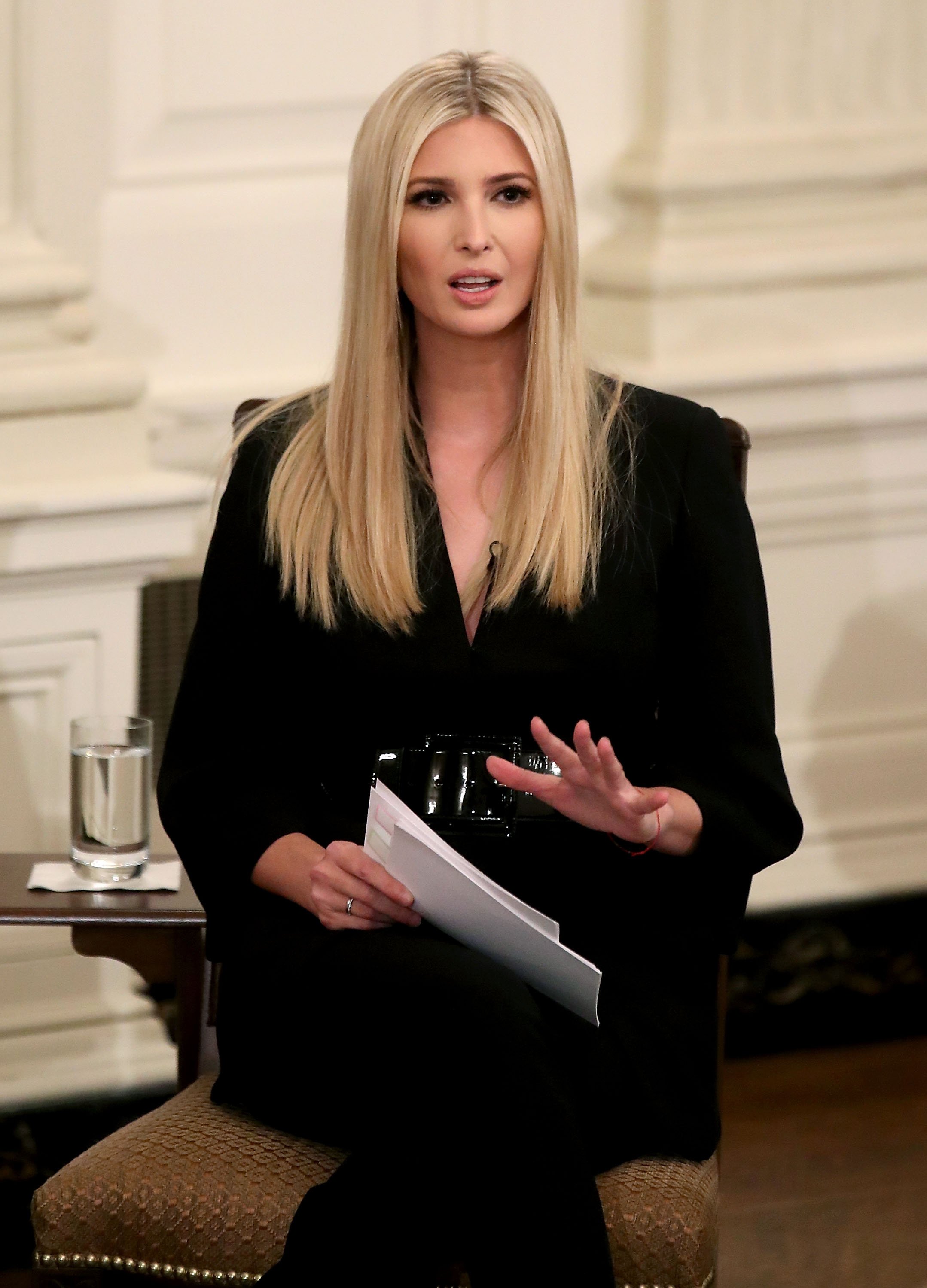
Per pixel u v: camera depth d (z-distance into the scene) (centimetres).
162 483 1022
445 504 758
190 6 1075
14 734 1023
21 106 1020
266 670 770
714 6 1182
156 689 1126
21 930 1048
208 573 780
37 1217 695
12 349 1011
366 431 748
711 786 724
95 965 1066
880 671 1272
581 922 725
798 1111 1188
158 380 1105
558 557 734
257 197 1115
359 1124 666
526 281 730
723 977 792
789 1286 980
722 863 717
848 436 1220
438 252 723
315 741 764
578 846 725
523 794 724
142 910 764
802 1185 1092
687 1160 696
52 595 1009
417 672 736
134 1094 1077
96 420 1028
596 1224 605
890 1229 1043
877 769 1272
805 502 1223
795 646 1247
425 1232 623
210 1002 796
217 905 740
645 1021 696
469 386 757
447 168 718
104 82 1059
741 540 755
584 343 782
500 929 645
